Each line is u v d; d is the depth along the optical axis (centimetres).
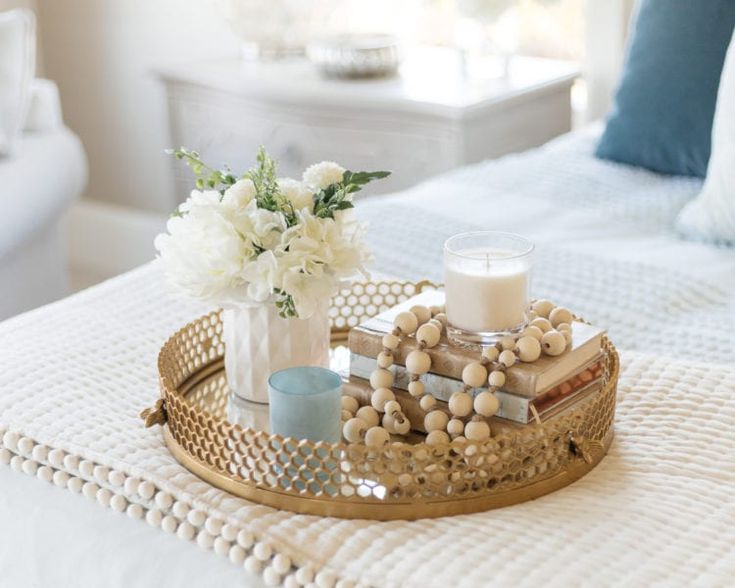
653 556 96
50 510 112
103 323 145
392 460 104
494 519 102
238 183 121
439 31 315
